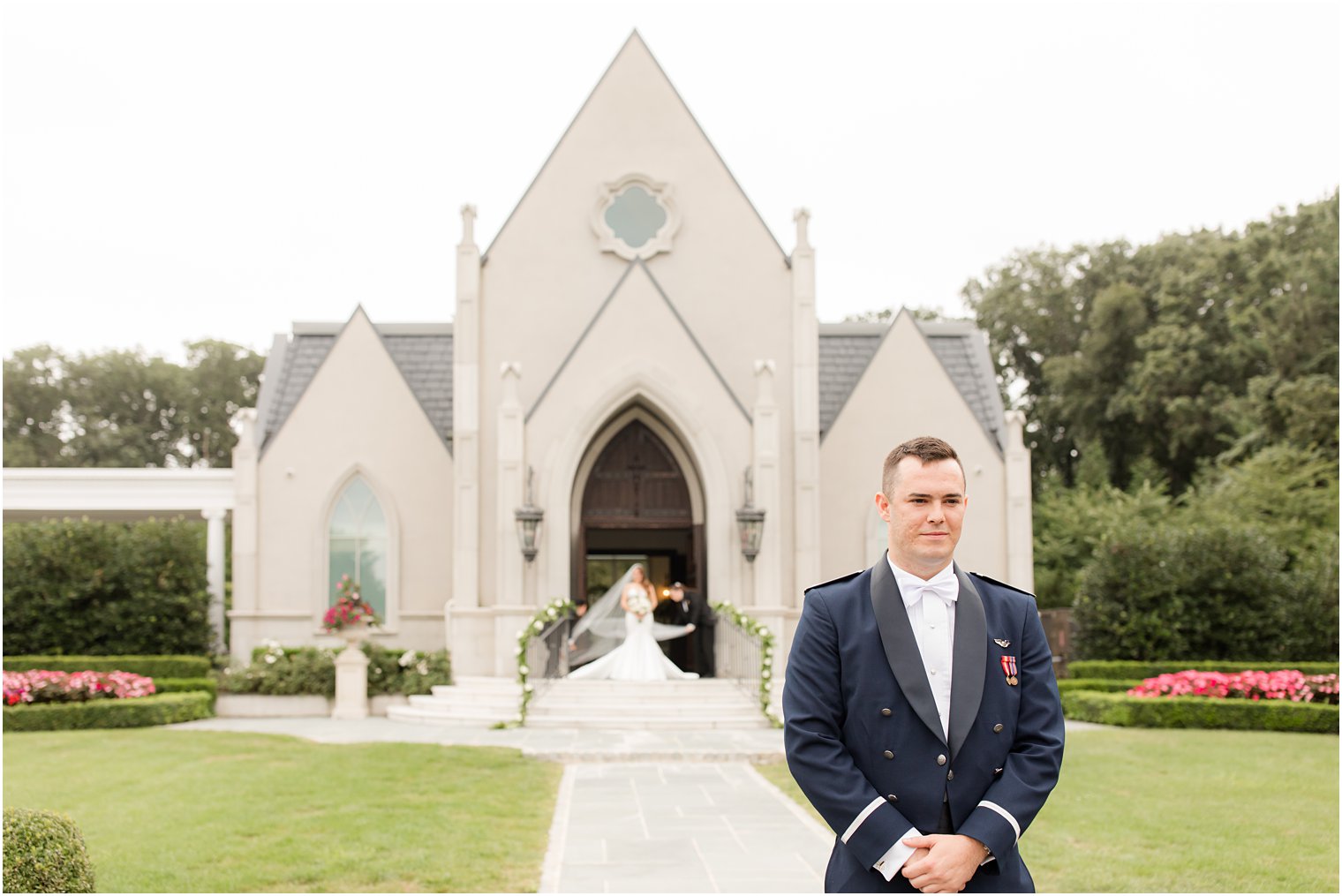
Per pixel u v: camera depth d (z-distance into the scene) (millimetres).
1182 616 21266
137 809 10484
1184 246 44281
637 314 20875
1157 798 11227
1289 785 11992
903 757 3793
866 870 3699
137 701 18156
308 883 7871
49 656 21172
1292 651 21188
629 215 22531
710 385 20844
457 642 20672
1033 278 47312
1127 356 43219
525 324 22078
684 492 21781
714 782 12516
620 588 20469
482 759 13562
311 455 23109
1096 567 22141
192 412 54250
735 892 7691
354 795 11156
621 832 9711
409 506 23094
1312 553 26172
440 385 24500
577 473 21328
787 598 21562
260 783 11852
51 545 21250
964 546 23000
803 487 21531
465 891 7699
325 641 22562
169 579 21766
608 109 22766
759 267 22516
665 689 18344
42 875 5863
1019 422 23203
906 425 23297
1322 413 33562
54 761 13766
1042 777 3789
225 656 22422
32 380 52500
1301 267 37219
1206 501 32500
